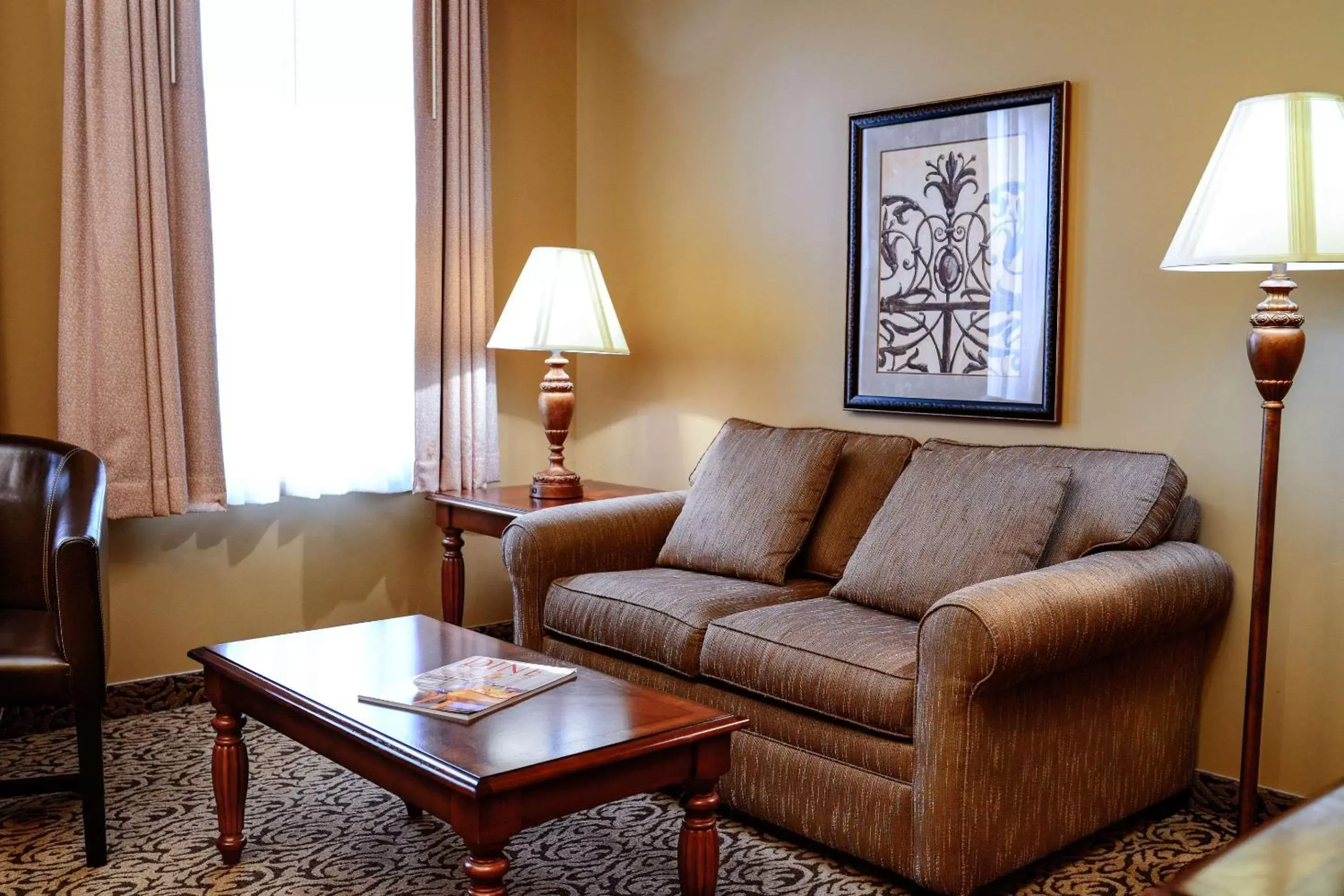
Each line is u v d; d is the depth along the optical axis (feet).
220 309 12.32
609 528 11.61
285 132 12.60
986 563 9.11
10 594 9.95
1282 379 8.26
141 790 10.16
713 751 7.22
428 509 14.33
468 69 13.75
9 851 8.90
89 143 11.22
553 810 6.53
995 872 8.04
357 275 13.19
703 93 13.82
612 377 15.16
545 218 15.20
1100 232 10.36
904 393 11.90
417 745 6.70
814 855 8.94
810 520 10.96
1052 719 8.32
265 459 12.61
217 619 12.74
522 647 8.95
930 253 11.58
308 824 9.46
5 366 11.33
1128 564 8.65
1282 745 9.50
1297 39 9.15
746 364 13.52
